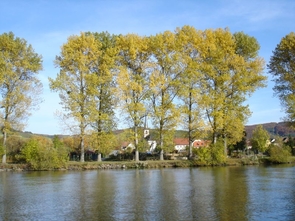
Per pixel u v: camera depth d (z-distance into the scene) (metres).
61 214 18.00
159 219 16.47
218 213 17.48
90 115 47.12
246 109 50.53
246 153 71.19
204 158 49.09
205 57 50.94
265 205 19.30
